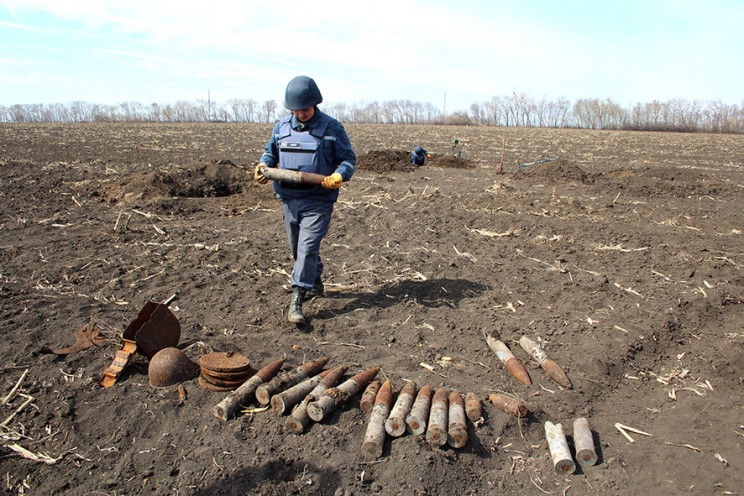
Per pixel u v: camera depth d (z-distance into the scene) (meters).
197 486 2.54
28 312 4.26
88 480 2.59
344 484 2.60
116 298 4.89
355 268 6.11
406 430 2.99
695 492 2.69
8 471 2.63
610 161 22.22
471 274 5.91
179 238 6.96
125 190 9.98
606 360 3.98
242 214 8.91
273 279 5.61
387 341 4.32
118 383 3.37
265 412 3.17
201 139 31.47
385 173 15.85
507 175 15.60
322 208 4.52
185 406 3.17
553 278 5.79
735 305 5.09
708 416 3.37
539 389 3.62
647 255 6.65
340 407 3.22
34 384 3.28
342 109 112.06
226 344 4.07
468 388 3.58
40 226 7.41
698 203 11.20
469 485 2.72
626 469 2.87
